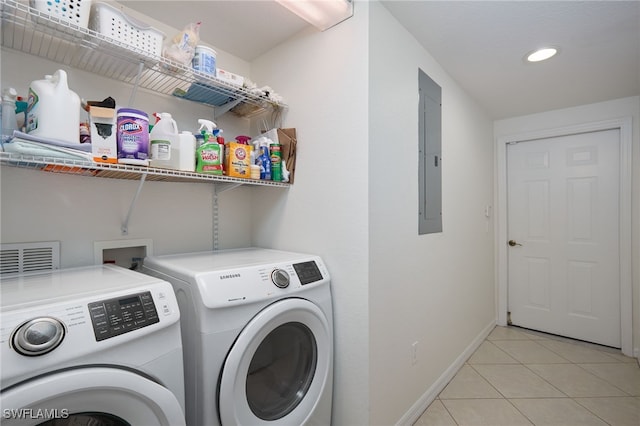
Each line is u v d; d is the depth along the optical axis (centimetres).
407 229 157
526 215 293
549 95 242
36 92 87
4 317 59
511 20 149
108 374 67
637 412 167
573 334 269
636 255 238
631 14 145
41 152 82
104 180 131
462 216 228
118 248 137
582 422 159
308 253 151
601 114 253
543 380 201
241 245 183
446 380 197
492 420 161
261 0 134
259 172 144
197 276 96
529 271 292
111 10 100
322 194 145
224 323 94
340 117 138
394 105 146
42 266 114
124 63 118
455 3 137
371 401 129
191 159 121
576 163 268
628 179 241
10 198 109
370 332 128
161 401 75
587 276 262
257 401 107
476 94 240
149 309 79
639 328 232
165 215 150
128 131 99
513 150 299
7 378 55
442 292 195
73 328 65
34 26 92
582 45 171
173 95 148
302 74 155
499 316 303
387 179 141
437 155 189
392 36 145
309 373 124
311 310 118
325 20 138
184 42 119
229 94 146
